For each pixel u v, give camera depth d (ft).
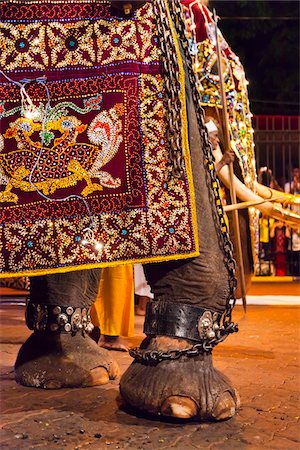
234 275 11.12
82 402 11.90
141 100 10.78
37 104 11.05
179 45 11.19
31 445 9.66
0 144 11.10
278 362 16.12
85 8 11.07
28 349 13.41
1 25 11.17
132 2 10.82
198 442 9.91
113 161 10.81
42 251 10.93
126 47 10.89
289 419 11.15
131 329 17.90
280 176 46.78
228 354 17.13
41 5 11.16
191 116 11.07
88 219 10.84
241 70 16.69
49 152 11.00
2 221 11.02
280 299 31.27
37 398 12.17
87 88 10.96
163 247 10.62
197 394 10.57
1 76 11.11
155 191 10.69
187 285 10.80
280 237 45.75
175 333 10.73
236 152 16.19
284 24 54.90
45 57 11.09
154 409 10.59
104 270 17.03
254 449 9.68
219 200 11.16
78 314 13.50
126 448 9.61
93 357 13.35
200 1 16.43
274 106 56.39
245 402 12.14
